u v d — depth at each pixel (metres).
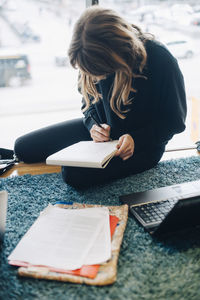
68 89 3.16
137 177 1.50
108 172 1.40
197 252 0.94
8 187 1.43
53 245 0.92
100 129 1.38
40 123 2.70
